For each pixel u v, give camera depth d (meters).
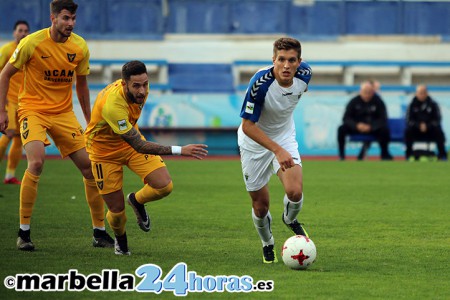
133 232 21.58
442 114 56.19
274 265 17.09
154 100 56.09
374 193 31.72
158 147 16.94
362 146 52.34
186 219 24.09
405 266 17.05
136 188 32.62
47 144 19.44
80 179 35.78
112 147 17.58
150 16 70.25
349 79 69.50
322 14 71.44
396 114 55.69
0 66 28.81
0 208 25.83
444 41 71.75
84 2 69.19
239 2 70.75
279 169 17.47
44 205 26.78
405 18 71.75
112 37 69.69
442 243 20.08
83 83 20.00
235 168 43.44
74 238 20.39
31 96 19.44
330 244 19.84
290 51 16.47
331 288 14.90
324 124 55.22
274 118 17.48
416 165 45.31
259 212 17.42
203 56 70.06
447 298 14.18
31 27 66.88
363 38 71.69
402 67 69.88
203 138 57.34
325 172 41.06
